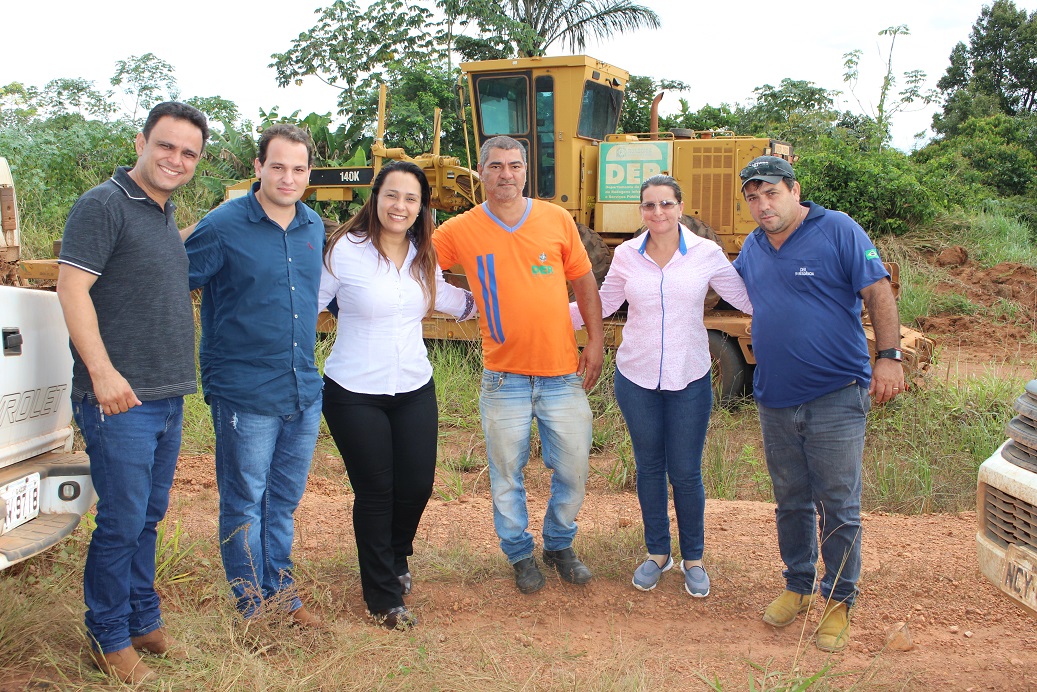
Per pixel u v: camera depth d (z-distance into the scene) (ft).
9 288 10.05
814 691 10.52
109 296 9.41
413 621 12.01
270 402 10.73
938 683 10.93
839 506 11.76
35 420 10.68
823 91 81.71
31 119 54.90
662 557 13.71
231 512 11.00
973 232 50.67
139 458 9.61
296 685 9.91
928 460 20.81
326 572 13.75
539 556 14.66
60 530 10.28
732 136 30.60
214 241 10.43
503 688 10.28
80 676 9.84
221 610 11.27
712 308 26.55
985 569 10.09
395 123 56.65
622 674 10.80
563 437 12.92
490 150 12.21
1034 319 41.39
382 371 11.68
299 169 10.44
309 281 10.98
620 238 29.89
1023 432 9.76
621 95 31.04
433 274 12.01
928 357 26.48
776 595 13.48
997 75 131.54
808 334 11.48
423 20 66.13
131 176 9.59
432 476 12.50
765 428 12.32
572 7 66.90
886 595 13.50
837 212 11.60
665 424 13.04
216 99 58.70
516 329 12.50
